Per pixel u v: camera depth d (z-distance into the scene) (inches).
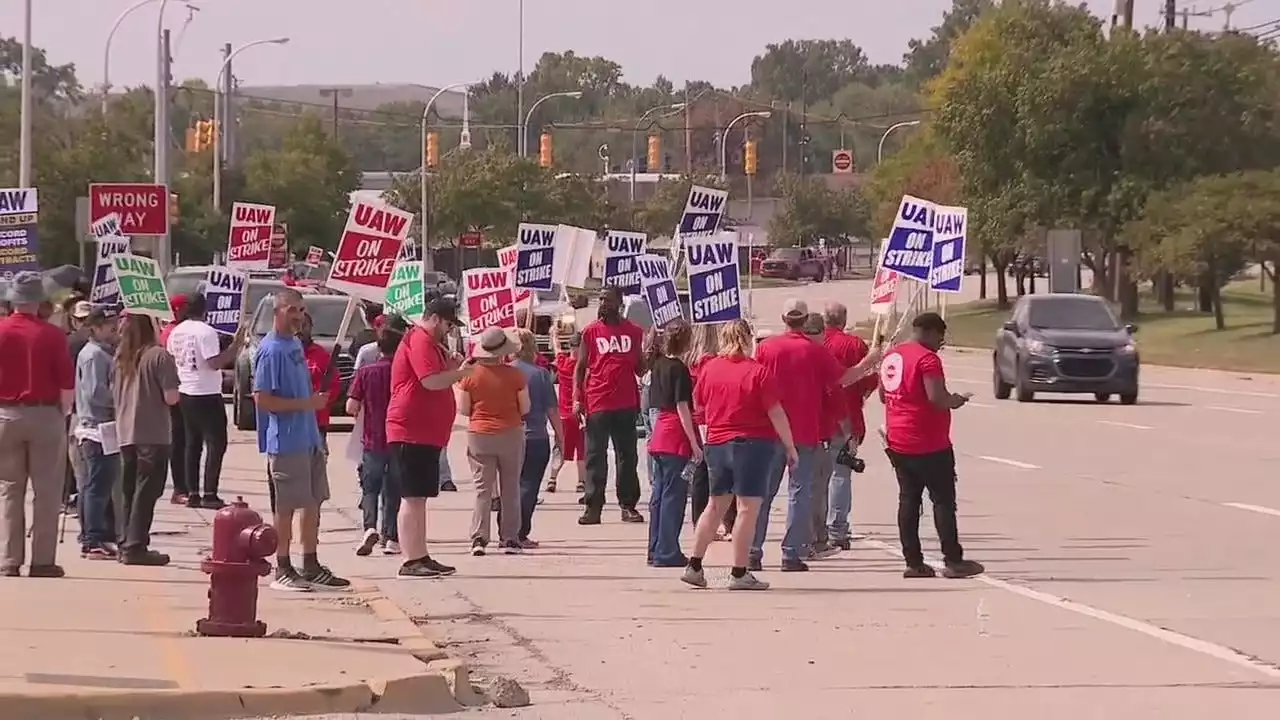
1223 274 6048.2
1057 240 5930.1
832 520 1657.2
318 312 3314.5
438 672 987.9
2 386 1360.7
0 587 1310.3
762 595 1391.5
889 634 1205.1
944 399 1460.4
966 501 2043.6
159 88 5457.7
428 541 1753.2
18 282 1369.3
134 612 1202.0
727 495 1428.4
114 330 1624.0
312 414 1400.1
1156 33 6791.3
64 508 1706.4
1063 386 3703.3
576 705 979.9
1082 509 1951.3
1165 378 4857.3
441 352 1487.5
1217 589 1393.9
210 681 953.5
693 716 948.0
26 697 873.5
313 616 1240.8
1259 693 1001.5
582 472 2175.2
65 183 6269.7
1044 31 7199.8
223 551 1121.4
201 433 1990.7
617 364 1883.6
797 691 1013.2
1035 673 1063.0
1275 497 2039.9
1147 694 999.6
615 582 1467.8
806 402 1519.4
